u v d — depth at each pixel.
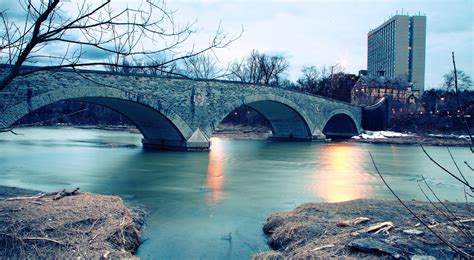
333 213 12.52
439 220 11.16
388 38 162.75
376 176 25.34
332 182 22.67
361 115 70.00
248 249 10.59
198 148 38.12
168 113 35.28
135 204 15.85
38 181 21.50
